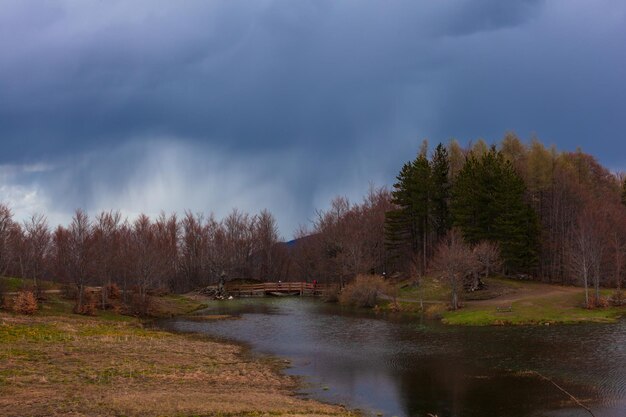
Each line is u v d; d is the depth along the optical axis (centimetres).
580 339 4447
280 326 5919
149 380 2955
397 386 3114
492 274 8419
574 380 3122
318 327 5775
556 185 9181
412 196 9056
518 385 3059
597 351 3931
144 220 12006
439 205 9375
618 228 7906
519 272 8688
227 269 12325
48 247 9069
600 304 5988
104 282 6694
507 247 7981
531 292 7162
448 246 7125
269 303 8875
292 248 13888
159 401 2392
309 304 8581
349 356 4072
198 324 6166
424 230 9194
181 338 4903
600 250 6425
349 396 2911
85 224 7031
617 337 4500
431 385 3122
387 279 9581
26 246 7606
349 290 8162
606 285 7838
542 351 3994
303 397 2875
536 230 8444
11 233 7369
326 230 10919
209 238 12900
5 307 5484
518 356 3844
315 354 4188
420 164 9119
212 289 10412
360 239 9731
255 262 13400
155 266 7806
